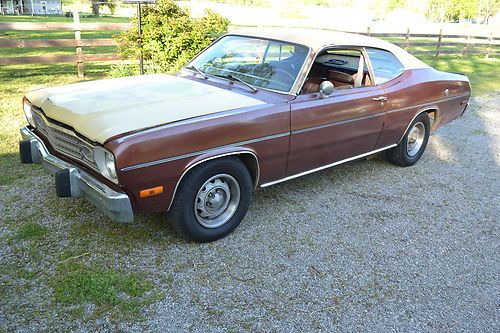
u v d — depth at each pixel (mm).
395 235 4125
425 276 3529
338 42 4539
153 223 3947
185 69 4801
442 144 7078
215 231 3719
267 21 30359
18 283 3049
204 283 3213
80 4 55719
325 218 4324
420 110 5512
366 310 3076
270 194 4754
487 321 3072
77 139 3287
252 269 3424
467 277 3566
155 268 3334
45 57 9211
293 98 4020
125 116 3256
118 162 2957
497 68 16875
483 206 4895
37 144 3842
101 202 3162
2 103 7266
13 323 2691
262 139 3752
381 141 5160
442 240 4109
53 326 2697
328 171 5539
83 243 3576
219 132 3436
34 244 3512
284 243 3822
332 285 3314
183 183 3391
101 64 11906
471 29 34625
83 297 2959
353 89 4609
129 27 9617
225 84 4254
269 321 2891
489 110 9695
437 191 5199
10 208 4023
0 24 8750
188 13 9336
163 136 3135
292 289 3230
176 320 2830
